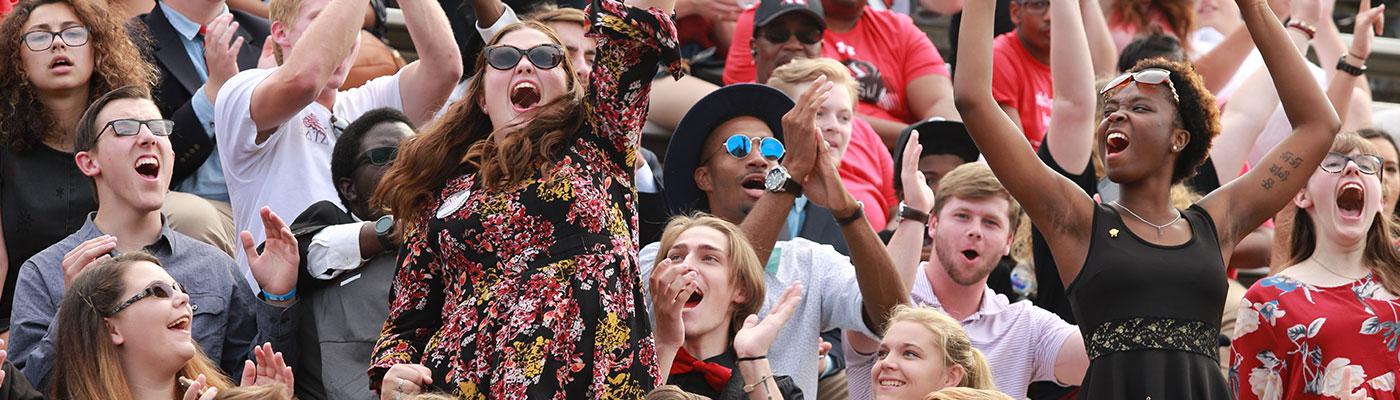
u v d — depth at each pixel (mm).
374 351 15844
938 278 21828
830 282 20641
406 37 32000
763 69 27906
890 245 21469
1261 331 20656
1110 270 16094
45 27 21797
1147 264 16109
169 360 17688
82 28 22016
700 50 30516
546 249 15141
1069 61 23203
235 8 26672
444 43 23062
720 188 22234
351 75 25500
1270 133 28891
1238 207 16953
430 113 23266
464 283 15383
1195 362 15867
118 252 20031
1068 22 23266
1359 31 26984
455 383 14992
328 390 18703
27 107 21672
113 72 22250
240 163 21453
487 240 15234
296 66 20719
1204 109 16766
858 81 29172
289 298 18969
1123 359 15875
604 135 15570
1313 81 17266
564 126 15570
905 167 21609
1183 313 15984
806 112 19234
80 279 17766
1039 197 16438
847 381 21453
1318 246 21062
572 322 14914
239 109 21016
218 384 18297
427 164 15961
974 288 21750
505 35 16781
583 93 15922
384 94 23344
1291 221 21469
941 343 18250
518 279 15070
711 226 18734
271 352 17453
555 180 15297
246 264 21250
